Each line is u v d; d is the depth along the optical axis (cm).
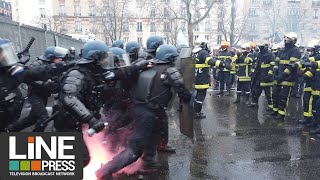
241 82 988
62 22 5081
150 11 5144
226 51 1131
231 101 1042
